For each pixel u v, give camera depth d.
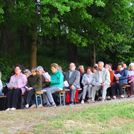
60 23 26.44
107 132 12.81
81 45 27.20
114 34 28.88
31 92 18.88
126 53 32.47
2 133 12.43
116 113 15.17
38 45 31.92
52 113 15.88
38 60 31.56
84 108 16.64
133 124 14.14
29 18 24.98
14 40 31.72
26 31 28.39
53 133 12.48
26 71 19.89
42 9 24.22
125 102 18.30
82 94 20.75
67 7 23.02
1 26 28.62
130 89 22.44
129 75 22.52
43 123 13.61
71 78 20.45
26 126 13.39
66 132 12.58
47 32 25.86
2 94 19.03
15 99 18.27
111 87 21.78
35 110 17.09
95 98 21.45
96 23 27.52
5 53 30.06
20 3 24.06
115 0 27.81
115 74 22.39
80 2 24.06
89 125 13.56
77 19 26.36
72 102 20.19
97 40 28.61
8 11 25.02
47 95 19.17
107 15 28.27
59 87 19.39
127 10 28.44
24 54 31.69
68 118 14.24
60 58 33.62
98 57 32.69
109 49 31.66
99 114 14.91
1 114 15.75
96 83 20.97
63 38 29.67
